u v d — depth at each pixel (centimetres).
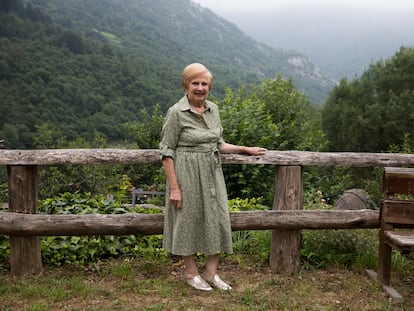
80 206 425
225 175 626
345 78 2947
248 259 407
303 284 355
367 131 2612
